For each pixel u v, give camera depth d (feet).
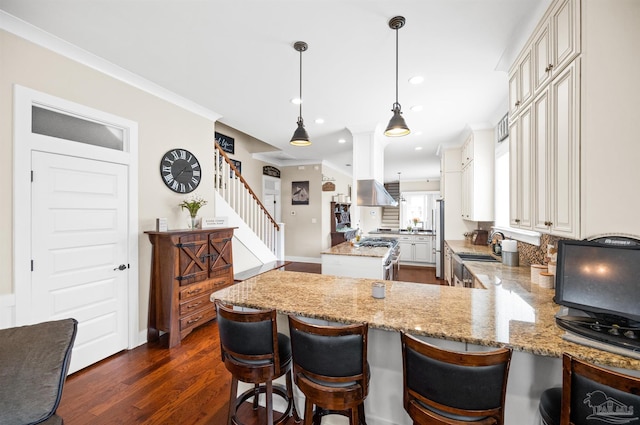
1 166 6.47
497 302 5.60
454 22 6.39
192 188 11.35
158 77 9.10
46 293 7.18
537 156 6.20
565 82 5.08
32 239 6.92
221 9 6.04
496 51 7.50
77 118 7.98
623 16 4.53
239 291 6.38
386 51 7.55
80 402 6.57
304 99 10.72
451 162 17.95
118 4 5.91
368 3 5.83
